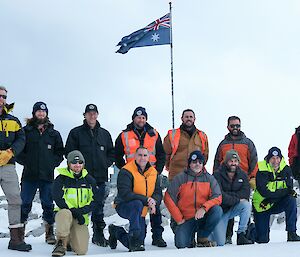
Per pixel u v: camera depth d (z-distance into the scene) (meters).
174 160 7.11
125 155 6.66
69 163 5.71
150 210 5.76
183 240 6.07
